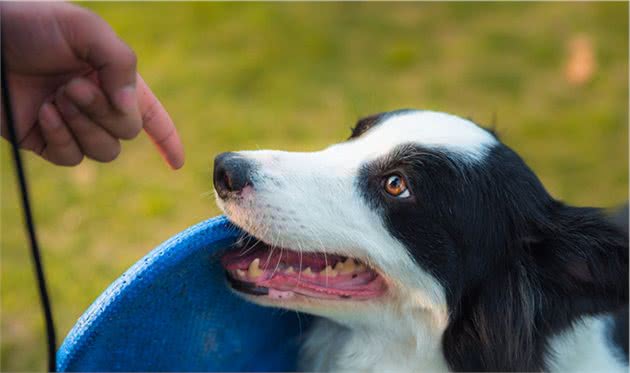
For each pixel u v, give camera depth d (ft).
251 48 4.04
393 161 1.99
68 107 1.76
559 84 3.91
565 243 1.98
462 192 1.98
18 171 1.58
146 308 1.83
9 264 2.90
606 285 1.91
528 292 1.99
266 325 2.10
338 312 2.02
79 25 1.65
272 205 1.93
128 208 3.11
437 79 3.91
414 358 2.08
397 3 4.55
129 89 1.72
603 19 4.38
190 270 1.85
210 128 3.47
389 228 1.99
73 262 2.90
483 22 4.40
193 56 3.98
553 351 2.00
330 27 4.25
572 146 3.50
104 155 1.85
